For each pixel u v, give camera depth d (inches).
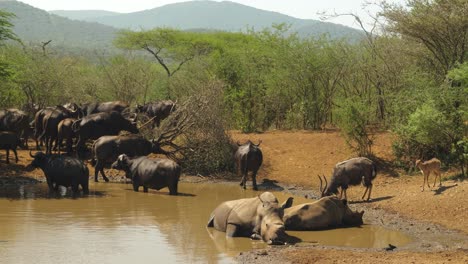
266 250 665.6
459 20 1090.7
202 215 854.5
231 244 695.7
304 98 1531.7
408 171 1085.8
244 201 755.4
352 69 1513.3
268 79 1553.9
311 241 714.2
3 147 1205.7
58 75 1861.5
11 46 1872.5
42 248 669.3
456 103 1043.3
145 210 884.6
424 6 1138.7
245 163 1080.8
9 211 862.5
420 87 1113.4
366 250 671.8
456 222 784.9
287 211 778.2
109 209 887.7
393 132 1133.1
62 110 1314.0
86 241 701.9
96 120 1241.4
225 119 1315.2
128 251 662.5
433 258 629.9
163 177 1009.5
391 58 1354.6
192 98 1268.5
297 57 1520.7
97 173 1147.3
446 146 1053.2
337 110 1242.6
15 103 1814.7
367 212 865.5
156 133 1290.6
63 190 1045.8
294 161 1214.3
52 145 1374.3
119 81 1873.8
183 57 2554.1
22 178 1139.9
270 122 1567.4
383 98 1305.4
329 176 1130.7
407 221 810.2
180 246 685.3
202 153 1237.7
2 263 611.5
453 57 1146.0
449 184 911.7
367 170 913.5
